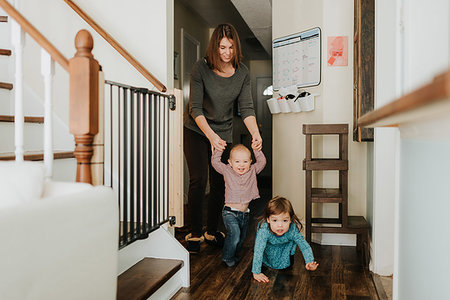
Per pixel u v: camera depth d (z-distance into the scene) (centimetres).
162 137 233
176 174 222
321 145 307
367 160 288
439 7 116
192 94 273
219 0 488
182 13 505
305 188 304
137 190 190
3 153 182
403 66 129
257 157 260
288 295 198
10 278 83
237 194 244
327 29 300
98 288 116
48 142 131
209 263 251
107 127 242
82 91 132
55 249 97
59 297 98
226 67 273
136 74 236
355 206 302
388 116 69
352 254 273
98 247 115
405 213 118
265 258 241
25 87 241
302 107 312
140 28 234
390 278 220
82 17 220
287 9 335
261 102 791
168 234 218
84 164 135
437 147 80
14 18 127
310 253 224
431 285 84
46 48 128
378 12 214
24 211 87
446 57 116
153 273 192
